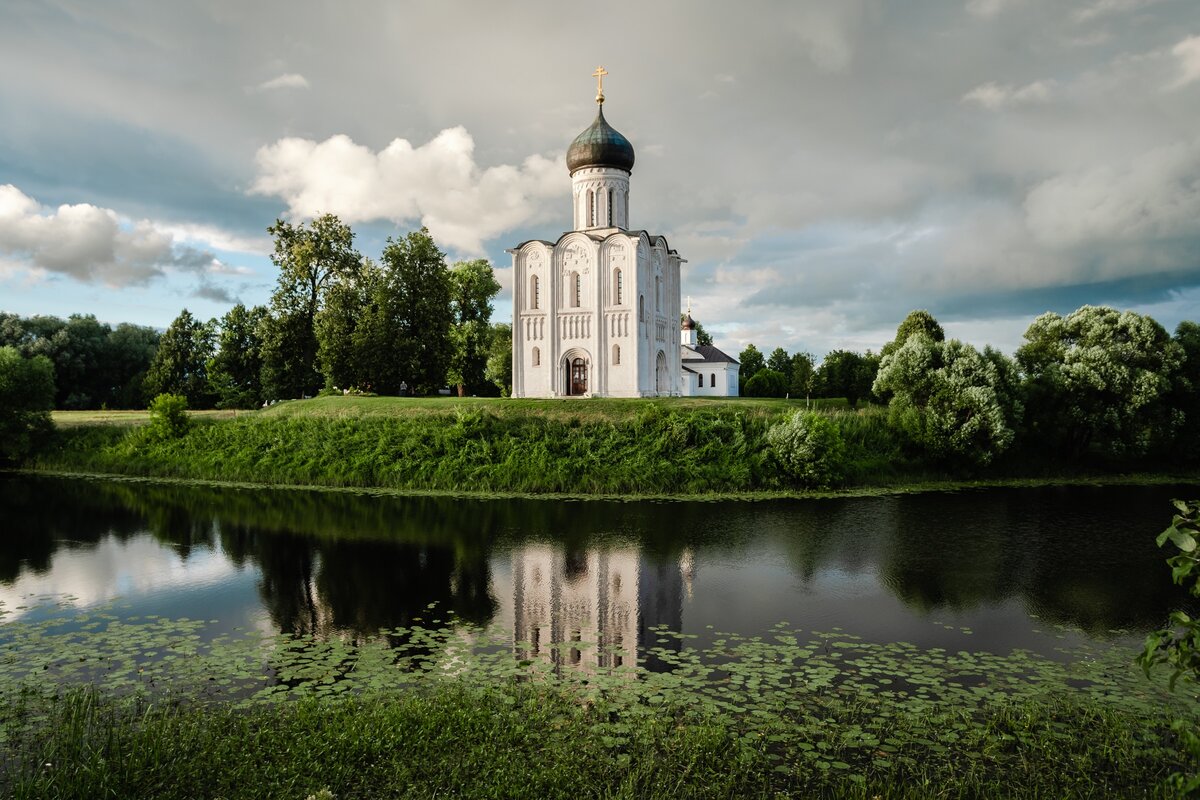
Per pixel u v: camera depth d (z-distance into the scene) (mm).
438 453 44156
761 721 12836
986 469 48188
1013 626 18875
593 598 21078
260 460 46250
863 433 47875
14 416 51969
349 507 35406
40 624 18469
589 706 13289
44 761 11242
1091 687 14781
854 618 19422
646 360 65062
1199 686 14734
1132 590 22188
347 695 13680
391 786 10289
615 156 66125
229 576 23312
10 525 31375
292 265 68188
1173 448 53969
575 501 37062
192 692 14047
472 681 14547
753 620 19188
